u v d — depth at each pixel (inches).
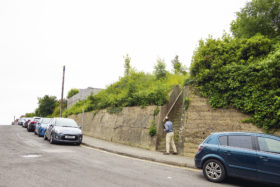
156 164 317.7
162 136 474.6
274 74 319.6
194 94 425.1
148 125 486.9
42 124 670.5
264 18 417.7
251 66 348.2
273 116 311.9
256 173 206.5
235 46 398.3
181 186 200.4
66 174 216.8
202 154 244.4
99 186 183.0
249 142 221.6
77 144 489.7
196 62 428.1
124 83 790.5
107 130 636.7
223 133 243.4
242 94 352.2
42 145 440.5
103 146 464.8
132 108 561.9
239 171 216.4
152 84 640.4
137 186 189.6
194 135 395.5
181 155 394.9
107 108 690.2
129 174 234.7
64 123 515.8
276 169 197.2
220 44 414.9
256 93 333.1
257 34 406.6
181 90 592.1
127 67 869.8
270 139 213.3
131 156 377.7
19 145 423.5
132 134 523.2
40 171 223.1
